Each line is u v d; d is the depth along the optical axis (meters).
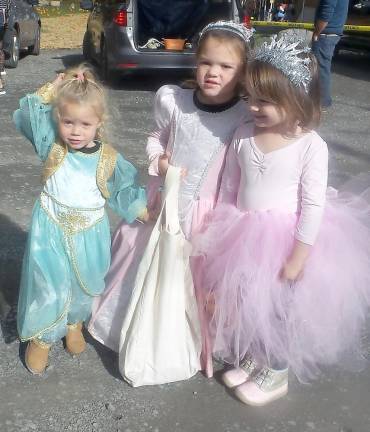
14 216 4.33
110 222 4.20
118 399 2.60
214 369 2.79
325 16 7.47
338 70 11.90
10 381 2.67
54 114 2.50
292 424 2.51
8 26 9.92
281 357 2.57
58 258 2.57
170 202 2.49
